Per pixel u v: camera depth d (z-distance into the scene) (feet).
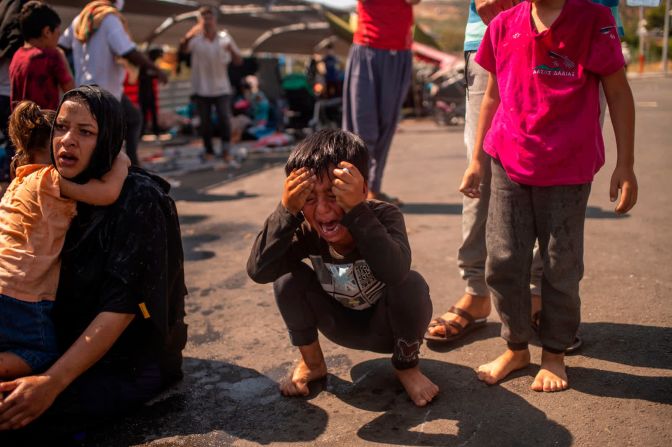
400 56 16.55
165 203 7.82
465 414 7.39
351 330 8.13
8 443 7.19
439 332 9.19
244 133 39.14
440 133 39.32
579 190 7.41
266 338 9.73
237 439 7.16
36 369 7.29
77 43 18.97
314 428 7.30
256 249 7.31
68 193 7.22
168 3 38.91
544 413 7.28
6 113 14.74
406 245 7.30
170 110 57.11
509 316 8.07
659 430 6.80
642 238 13.23
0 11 14.37
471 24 9.36
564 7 7.07
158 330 7.57
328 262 7.55
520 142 7.48
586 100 7.28
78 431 7.38
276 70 50.34
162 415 7.73
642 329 9.13
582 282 11.01
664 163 19.89
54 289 7.40
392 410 7.60
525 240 7.81
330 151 6.81
